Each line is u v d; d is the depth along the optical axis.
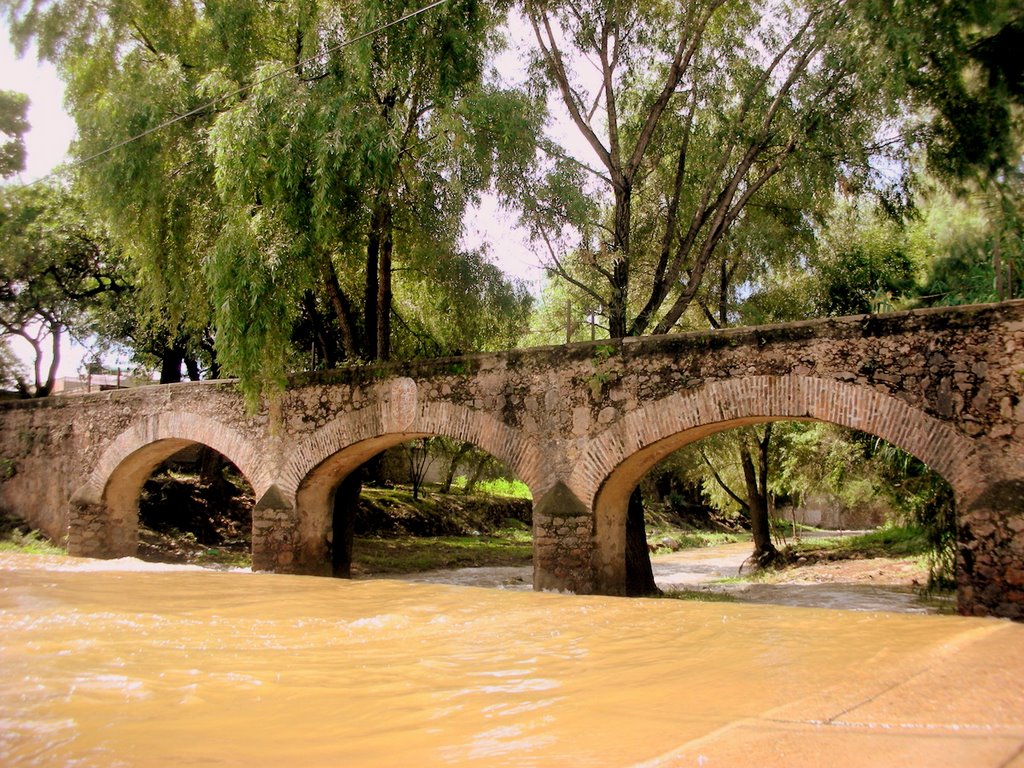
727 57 15.48
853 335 10.10
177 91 15.29
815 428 19.77
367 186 13.94
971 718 3.91
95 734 4.10
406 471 35.12
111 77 16.06
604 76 15.33
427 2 13.73
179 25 16.66
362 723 4.23
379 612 8.90
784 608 9.23
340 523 16.23
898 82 11.61
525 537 34.22
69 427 19.02
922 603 12.68
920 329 9.68
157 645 6.74
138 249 15.74
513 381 12.80
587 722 4.05
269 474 15.38
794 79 14.29
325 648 6.62
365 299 17.75
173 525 21.95
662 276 15.21
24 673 5.56
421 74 14.25
